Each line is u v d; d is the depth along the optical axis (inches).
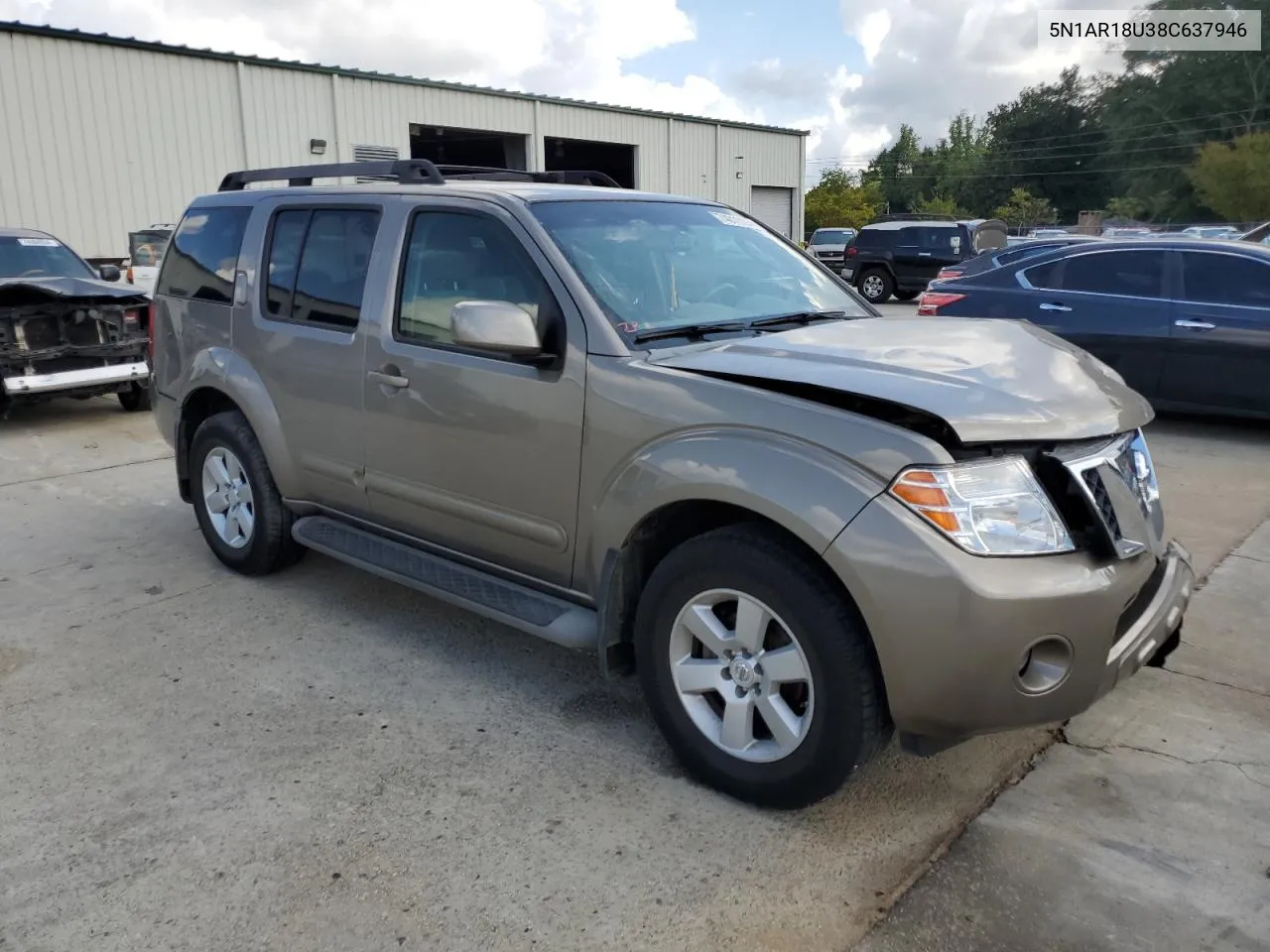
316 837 113.0
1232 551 205.5
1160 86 2605.8
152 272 592.1
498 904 101.5
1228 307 302.8
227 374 183.2
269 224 179.5
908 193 4453.7
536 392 131.7
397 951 95.2
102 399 421.7
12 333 339.9
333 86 840.9
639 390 121.2
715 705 121.7
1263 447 299.0
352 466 163.2
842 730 106.2
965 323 142.9
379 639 168.2
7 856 110.0
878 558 99.9
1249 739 133.0
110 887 104.7
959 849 110.1
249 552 191.3
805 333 134.1
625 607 129.3
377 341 154.1
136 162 741.3
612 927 98.1
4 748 133.2
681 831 113.5
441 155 1120.8
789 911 100.3
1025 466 104.3
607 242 142.3
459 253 145.7
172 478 280.5
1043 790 121.6
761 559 109.3
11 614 179.8
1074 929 97.4
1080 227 1280.8
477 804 119.3
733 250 159.0
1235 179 1985.7
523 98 979.9
